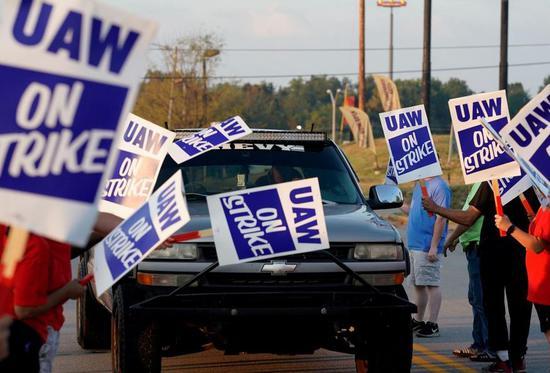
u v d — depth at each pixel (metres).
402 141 15.35
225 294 13.31
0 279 8.45
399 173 15.34
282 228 12.09
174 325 14.10
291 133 16.80
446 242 17.84
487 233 14.98
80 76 6.60
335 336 14.44
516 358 14.86
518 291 14.75
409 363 13.91
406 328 13.82
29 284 8.37
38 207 6.57
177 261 13.45
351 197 15.93
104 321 17.45
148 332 13.43
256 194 12.16
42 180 6.58
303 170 16.19
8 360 8.55
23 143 6.56
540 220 13.03
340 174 16.30
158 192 8.73
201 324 13.73
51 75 6.58
